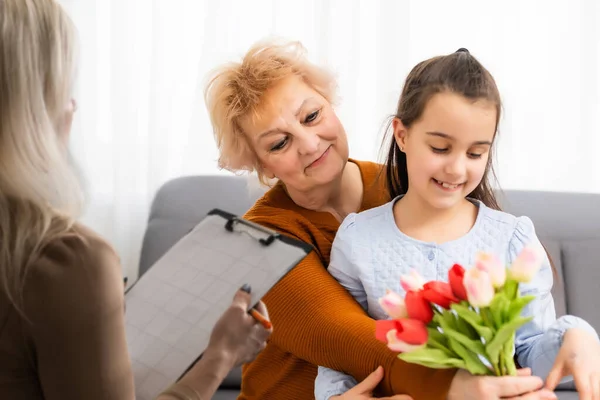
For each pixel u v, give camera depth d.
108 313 0.89
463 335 0.97
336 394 1.16
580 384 1.04
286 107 1.29
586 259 1.97
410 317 0.98
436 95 1.15
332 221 1.36
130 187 2.32
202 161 2.29
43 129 0.90
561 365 1.07
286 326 1.22
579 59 2.28
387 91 2.27
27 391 0.90
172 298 1.09
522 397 0.98
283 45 1.37
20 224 0.87
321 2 2.23
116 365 0.91
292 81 1.32
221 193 2.10
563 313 1.93
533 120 2.31
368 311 1.26
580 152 2.31
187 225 2.05
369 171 1.43
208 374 1.00
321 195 1.35
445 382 1.02
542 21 2.27
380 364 1.10
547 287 1.21
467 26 2.28
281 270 1.05
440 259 1.22
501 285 0.96
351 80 2.26
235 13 2.26
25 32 0.89
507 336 0.95
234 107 1.31
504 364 1.00
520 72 2.29
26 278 0.86
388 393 1.10
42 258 0.87
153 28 2.24
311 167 1.31
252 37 2.27
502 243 1.22
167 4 2.24
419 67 1.23
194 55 2.28
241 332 1.03
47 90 0.91
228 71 1.34
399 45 2.26
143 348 1.06
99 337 0.89
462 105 1.13
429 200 1.19
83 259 0.88
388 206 1.29
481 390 0.98
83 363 0.88
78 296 0.87
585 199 2.07
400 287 1.22
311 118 1.31
